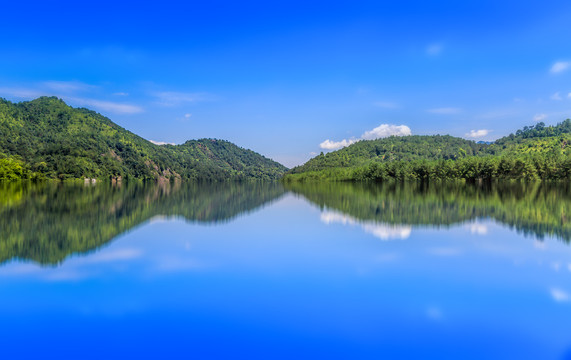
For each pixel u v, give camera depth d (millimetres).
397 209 41469
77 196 60312
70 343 10297
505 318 11914
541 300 13312
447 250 20656
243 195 72938
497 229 26969
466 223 29797
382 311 12430
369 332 11000
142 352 9883
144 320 11648
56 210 38594
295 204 50188
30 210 38344
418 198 58375
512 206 43281
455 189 89812
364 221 31672
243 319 11750
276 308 12586
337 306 12766
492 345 10328
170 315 12008
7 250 20031
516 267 17281
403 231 26625
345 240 23594
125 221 31219
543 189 84312
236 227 28812
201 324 11422
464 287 14602
